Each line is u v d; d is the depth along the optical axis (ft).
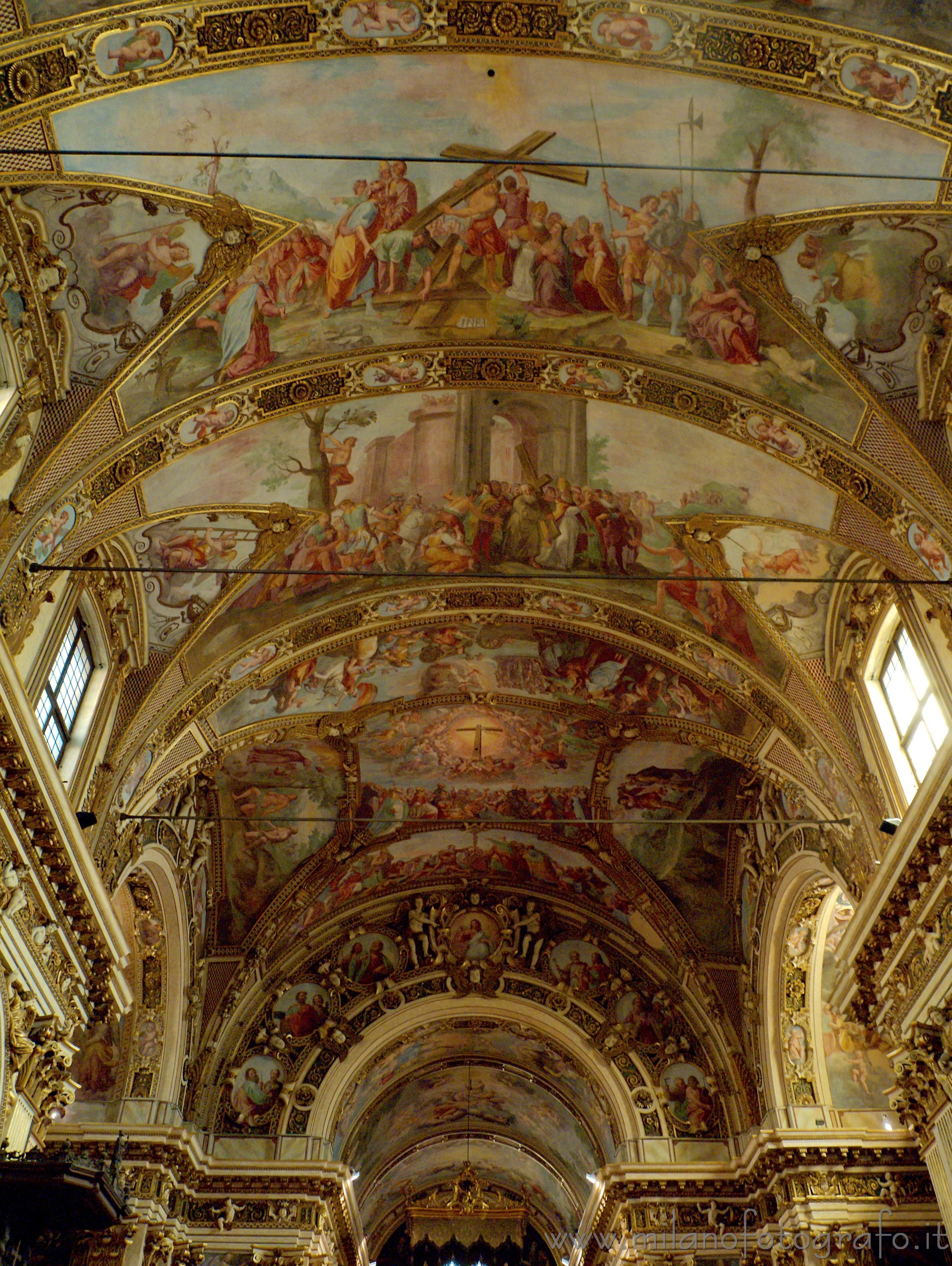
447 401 56.39
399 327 52.54
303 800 81.51
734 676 65.10
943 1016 49.55
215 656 62.95
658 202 46.78
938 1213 70.38
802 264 47.14
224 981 82.94
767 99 42.57
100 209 43.62
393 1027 87.30
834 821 62.85
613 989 88.69
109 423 48.73
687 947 85.15
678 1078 84.69
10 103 38.27
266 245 47.21
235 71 41.32
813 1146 72.38
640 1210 78.18
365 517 60.85
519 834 87.56
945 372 46.75
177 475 53.47
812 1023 78.64
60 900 48.93
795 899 75.61
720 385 52.60
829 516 54.19
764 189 45.29
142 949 77.82
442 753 80.18
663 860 84.74
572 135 45.01
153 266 46.21
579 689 73.41
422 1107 114.62
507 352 53.93
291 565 61.46
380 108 43.93
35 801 44.65
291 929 86.28
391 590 65.57
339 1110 85.56
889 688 58.44
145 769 61.21
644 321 51.37
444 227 48.37
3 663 40.98
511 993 89.10
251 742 71.05
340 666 69.72
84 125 40.60
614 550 62.75
